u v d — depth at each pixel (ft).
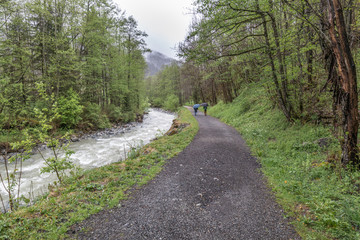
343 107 15.12
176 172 19.45
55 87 54.13
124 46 90.38
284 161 20.85
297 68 26.86
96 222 11.20
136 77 100.22
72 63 54.70
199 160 23.15
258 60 34.06
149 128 71.36
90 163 32.94
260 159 22.80
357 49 20.85
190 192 15.12
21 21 48.83
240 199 13.92
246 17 27.14
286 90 30.55
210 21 25.84
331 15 14.89
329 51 17.07
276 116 36.55
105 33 70.95
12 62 46.19
